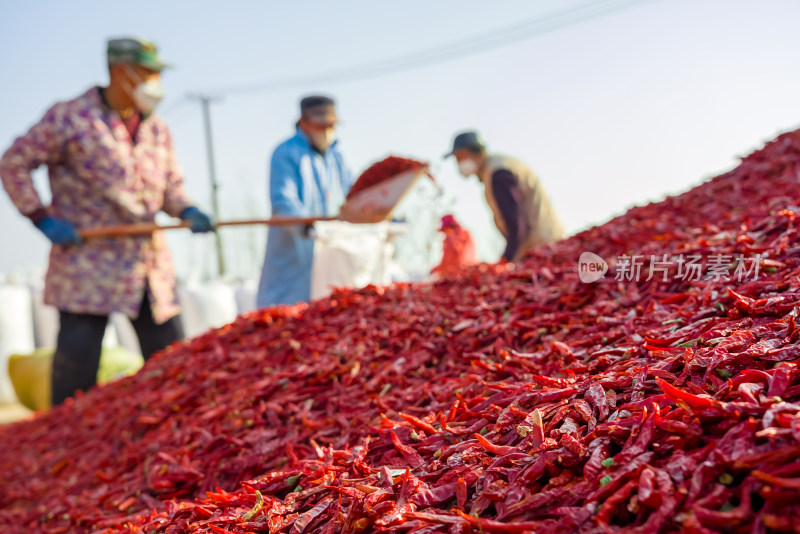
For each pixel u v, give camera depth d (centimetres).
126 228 369
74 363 377
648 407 105
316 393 203
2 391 676
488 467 109
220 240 1460
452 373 184
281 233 408
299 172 412
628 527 84
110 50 352
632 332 154
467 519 95
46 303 377
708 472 85
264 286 417
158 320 400
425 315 237
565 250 286
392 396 180
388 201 369
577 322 181
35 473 265
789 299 129
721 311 142
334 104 420
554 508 94
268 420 192
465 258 433
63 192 370
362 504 111
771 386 95
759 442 86
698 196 301
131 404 272
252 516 127
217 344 295
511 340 188
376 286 290
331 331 252
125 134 373
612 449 101
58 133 352
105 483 211
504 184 376
